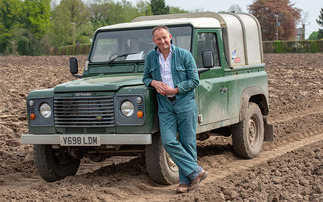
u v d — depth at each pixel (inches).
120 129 259.6
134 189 262.7
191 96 251.0
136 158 333.1
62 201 239.0
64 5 4148.6
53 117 272.2
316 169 272.5
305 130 453.7
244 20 355.3
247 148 339.0
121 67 300.5
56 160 298.2
